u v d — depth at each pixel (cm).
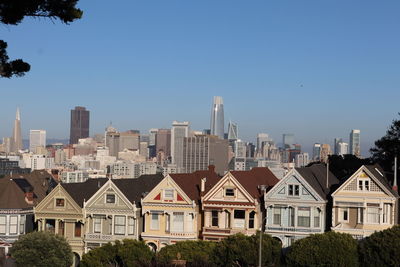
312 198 7638
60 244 8044
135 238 8281
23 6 3700
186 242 7550
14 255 7962
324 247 6962
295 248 7144
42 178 9906
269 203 7794
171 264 6700
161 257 7356
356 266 6969
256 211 7831
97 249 7844
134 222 8312
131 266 7550
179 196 8119
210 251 7438
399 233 6838
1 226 8662
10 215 8662
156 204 8188
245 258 7206
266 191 8188
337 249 6931
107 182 8412
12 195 8769
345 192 7512
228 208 7925
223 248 7325
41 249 7944
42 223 8650
